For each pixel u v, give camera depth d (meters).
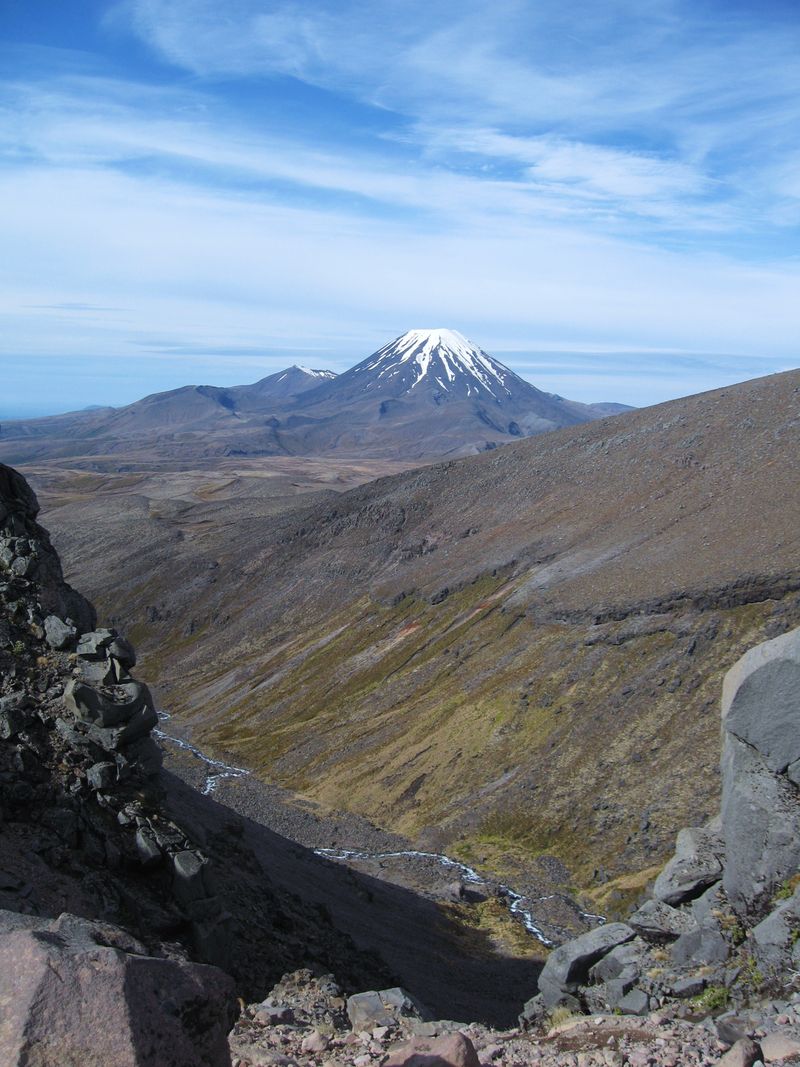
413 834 80.00
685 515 121.25
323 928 29.20
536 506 156.25
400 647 127.81
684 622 91.88
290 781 98.62
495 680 101.50
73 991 7.21
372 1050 13.14
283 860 41.00
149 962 7.74
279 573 179.62
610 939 18.78
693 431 148.62
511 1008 32.91
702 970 16.95
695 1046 12.15
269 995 19.41
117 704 21.05
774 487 113.69
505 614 116.38
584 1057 12.15
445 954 40.72
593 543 126.50
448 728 96.19
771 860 17.25
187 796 40.97
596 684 91.44
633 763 78.31
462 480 183.75
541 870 68.62
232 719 127.19
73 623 23.80
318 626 153.00
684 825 68.06
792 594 87.62
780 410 138.50
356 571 165.88
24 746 19.97
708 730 77.75
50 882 17.59
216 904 19.44
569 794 77.81
